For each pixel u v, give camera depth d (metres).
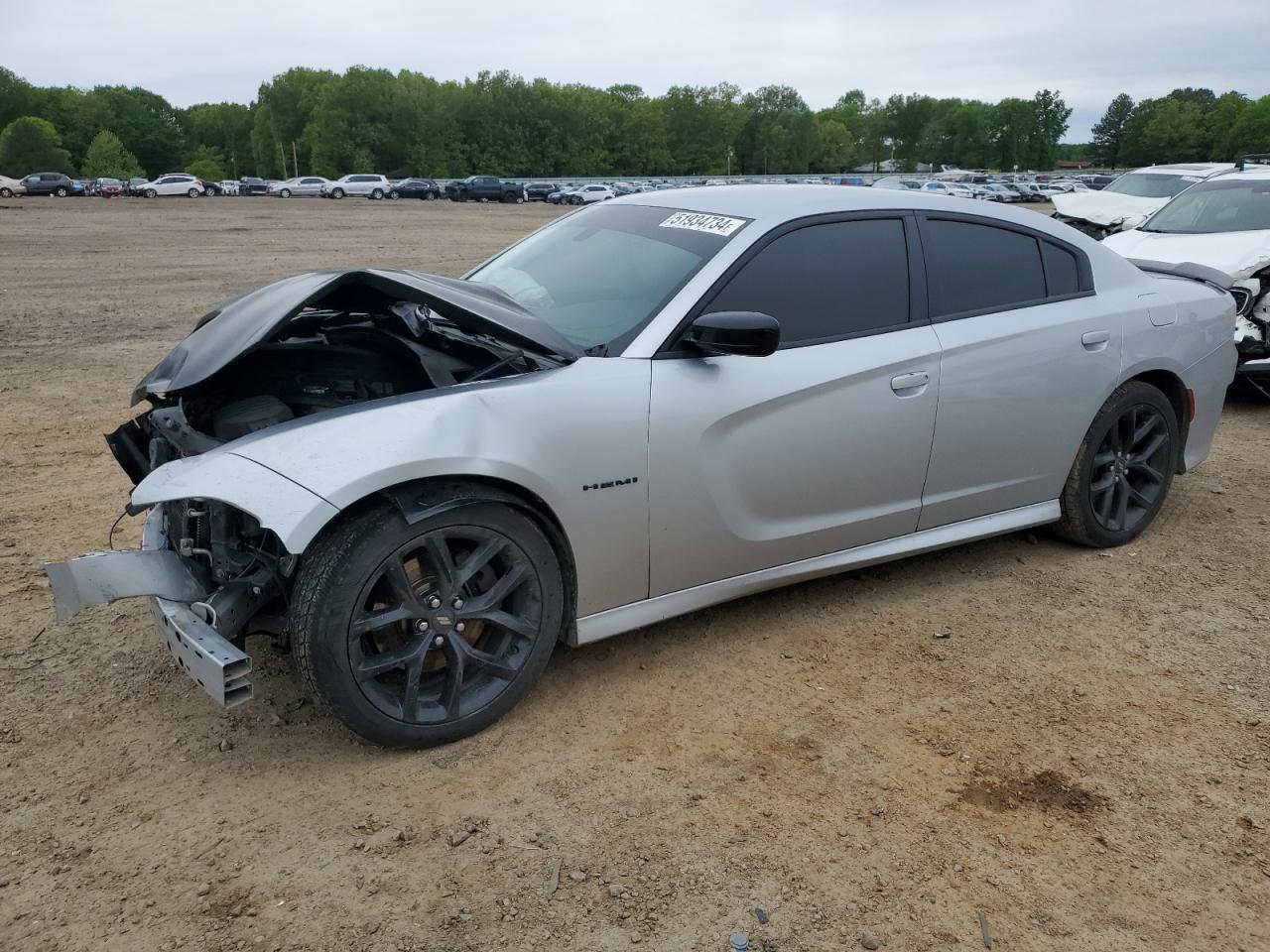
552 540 3.13
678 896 2.42
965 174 70.19
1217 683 3.49
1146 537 4.86
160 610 2.82
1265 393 7.56
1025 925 2.37
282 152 139.00
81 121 144.62
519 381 3.02
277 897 2.39
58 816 2.66
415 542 2.77
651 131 138.50
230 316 3.24
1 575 4.13
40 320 11.29
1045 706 3.32
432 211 45.94
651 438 3.16
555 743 3.04
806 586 4.22
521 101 129.38
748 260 3.46
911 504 3.91
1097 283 4.45
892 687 3.42
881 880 2.50
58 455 5.88
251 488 2.61
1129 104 173.12
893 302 3.78
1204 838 2.69
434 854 2.55
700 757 2.99
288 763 2.91
